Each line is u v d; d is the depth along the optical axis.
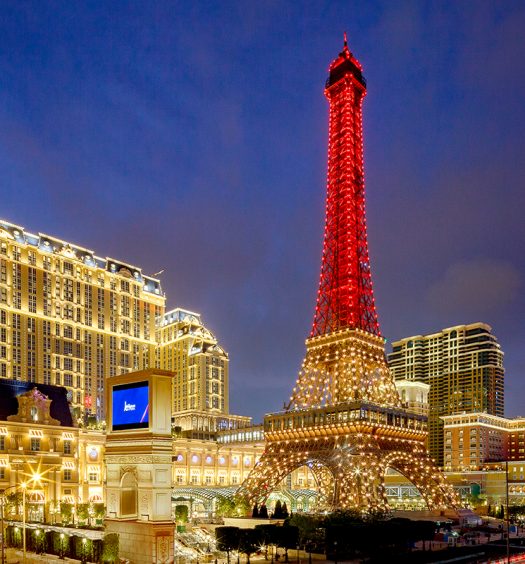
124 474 85.50
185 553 101.00
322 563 101.19
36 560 89.50
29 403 166.75
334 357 182.25
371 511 133.62
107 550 79.94
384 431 162.25
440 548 121.38
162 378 84.25
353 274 190.62
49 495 163.25
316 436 167.00
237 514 150.62
